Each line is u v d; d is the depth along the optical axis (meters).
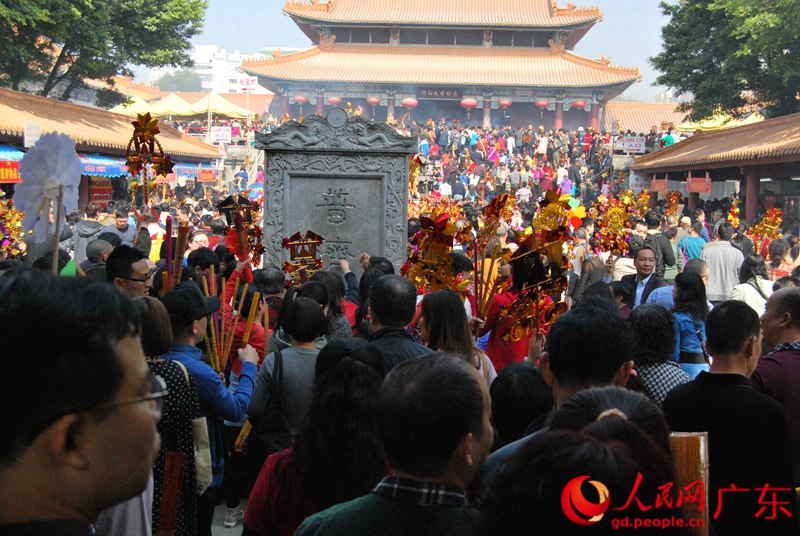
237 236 8.12
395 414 2.36
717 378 3.80
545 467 1.92
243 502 6.66
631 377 4.52
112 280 5.86
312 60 63.25
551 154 47.72
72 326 1.74
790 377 4.43
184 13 34.03
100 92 36.56
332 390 3.47
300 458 3.49
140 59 34.22
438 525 2.31
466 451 2.38
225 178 45.16
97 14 29.42
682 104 36.25
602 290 7.97
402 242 12.59
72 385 1.73
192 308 4.77
